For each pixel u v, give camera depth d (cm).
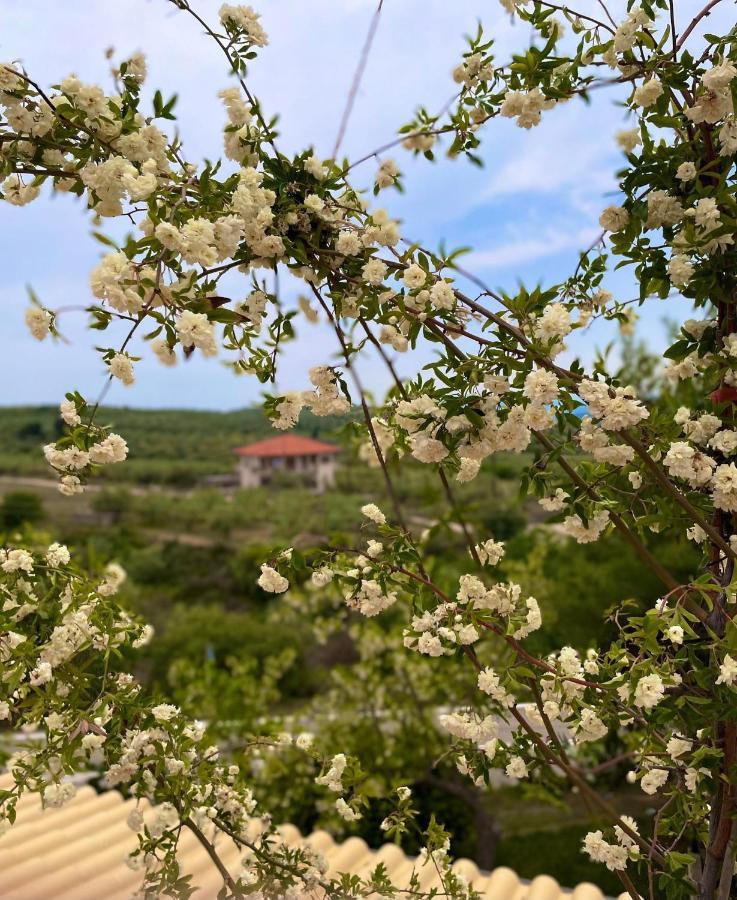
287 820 725
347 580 153
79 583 171
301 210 142
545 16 149
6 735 374
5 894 226
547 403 130
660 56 134
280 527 2580
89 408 134
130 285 117
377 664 776
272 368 147
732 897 151
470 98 161
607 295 171
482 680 144
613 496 147
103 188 129
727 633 123
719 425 141
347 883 178
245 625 1519
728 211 136
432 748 732
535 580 727
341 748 734
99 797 326
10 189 140
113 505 2702
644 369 503
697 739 143
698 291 137
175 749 156
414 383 146
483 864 730
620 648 140
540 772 155
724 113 130
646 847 144
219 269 133
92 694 166
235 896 160
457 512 151
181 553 2422
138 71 139
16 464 2902
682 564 587
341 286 148
